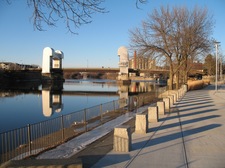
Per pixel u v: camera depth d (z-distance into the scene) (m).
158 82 144.88
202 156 9.30
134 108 26.02
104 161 8.77
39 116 34.97
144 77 166.88
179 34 43.19
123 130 9.91
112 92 78.50
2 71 121.56
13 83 121.50
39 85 118.88
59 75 151.88
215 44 48.44
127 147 9.86
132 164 8.46
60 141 13.00
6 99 58.28
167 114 19.41
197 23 45.78
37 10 6.84
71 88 101.00
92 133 14.59
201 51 47.91
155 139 11.78
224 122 16.05
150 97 36.16
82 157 9.23
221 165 8.38
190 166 8.27
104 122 18.73
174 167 8.20
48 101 54.38
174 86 59.12
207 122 16.05
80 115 22.89
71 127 17.41
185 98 33.31
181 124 15.41
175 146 10.62
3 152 11.31
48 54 144.38
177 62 46.84
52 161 7.18
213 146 10.62
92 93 74.94
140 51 42.69
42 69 144.38
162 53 43.00
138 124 12.98
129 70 127.50
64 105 47.28
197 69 104.75
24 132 17.23
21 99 58.44
